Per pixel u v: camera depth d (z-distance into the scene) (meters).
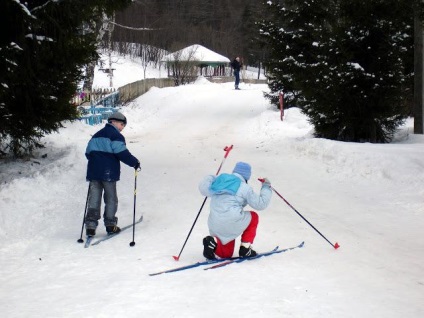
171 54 47.62
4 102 10.34
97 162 6.89
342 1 14.41
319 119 15.23
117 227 7.07
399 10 13.80
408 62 16.00
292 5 20.12
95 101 25.56
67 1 10.20
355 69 13.84
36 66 10.37
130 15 59.97
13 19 9.61
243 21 67.44
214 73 58.09
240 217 5.50
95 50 11.57
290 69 20.19
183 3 71.94
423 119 14.66
